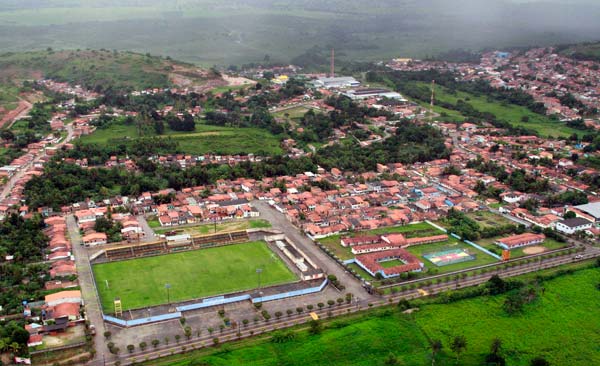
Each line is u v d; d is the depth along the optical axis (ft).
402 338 647.97
